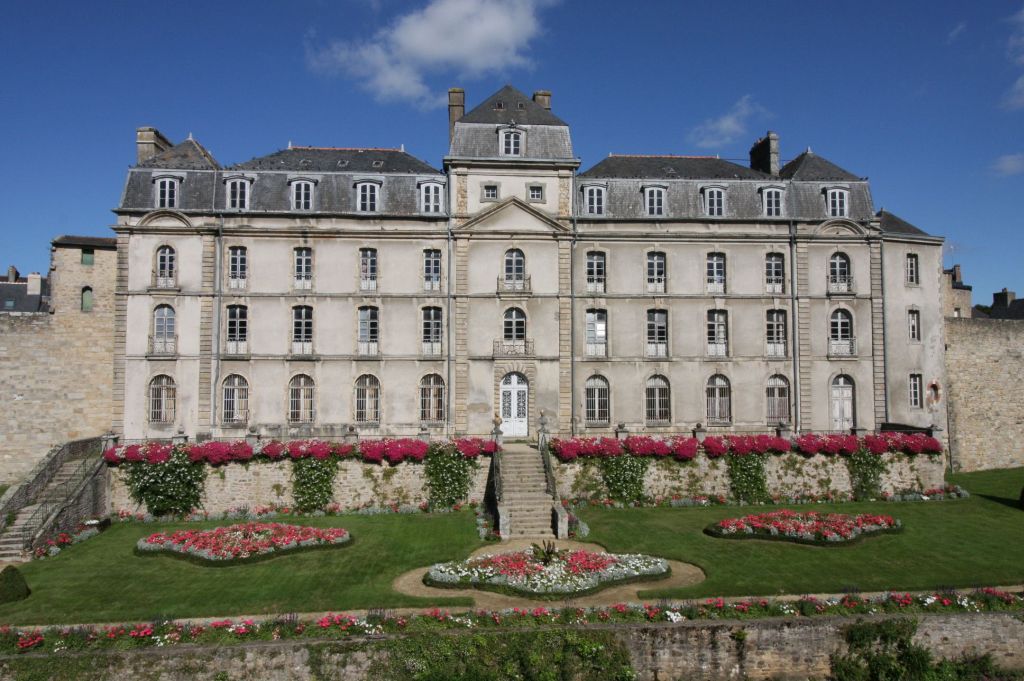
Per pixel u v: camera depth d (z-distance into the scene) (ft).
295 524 91.09
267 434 113.80
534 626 58.29
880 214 127.65
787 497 102.01
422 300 116.98
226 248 115.85
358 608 62.44
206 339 114.11
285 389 114.93
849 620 59.57
